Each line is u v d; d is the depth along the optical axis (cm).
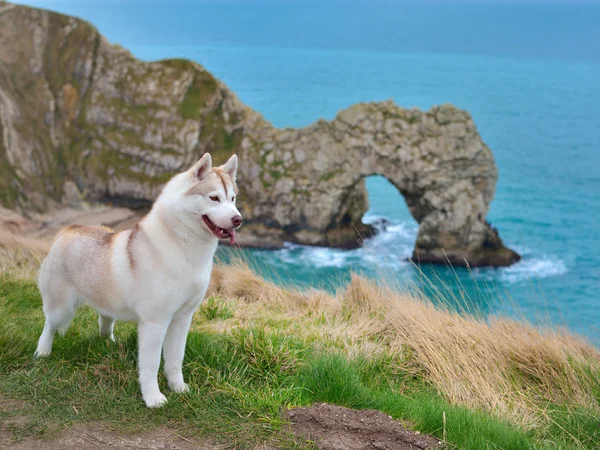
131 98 5722
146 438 428
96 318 666
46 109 5844
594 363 651
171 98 5584
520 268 4494
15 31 6044
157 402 464
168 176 5509
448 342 652
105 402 462
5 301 689
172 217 451
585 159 12469
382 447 430
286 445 431
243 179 5019
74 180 5703
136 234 468
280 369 550
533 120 18350
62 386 478
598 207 8394
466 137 4422
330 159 4734
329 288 883
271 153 4947
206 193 443
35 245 1139
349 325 734
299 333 688
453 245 4462
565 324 721
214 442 432
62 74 5934
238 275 923
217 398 486
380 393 539
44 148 5688
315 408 473
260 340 573
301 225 4856
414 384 609
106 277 471
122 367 514
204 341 564
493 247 4528
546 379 630
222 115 5456
